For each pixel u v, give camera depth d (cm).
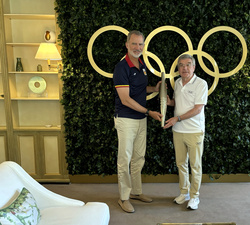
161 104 274
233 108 317
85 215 183
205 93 256
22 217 156
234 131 321
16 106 350
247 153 328
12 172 192
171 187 325
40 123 357
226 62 306
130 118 262
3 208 154
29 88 336
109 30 305
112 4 297
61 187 332
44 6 336
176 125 271
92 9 300
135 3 296
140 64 265
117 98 269
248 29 301
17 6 336
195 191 271
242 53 303
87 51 303
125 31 297
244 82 311
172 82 302
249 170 331
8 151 343
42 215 186
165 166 333
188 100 261
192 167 268
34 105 356
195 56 309
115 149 329
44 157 342
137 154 282
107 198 301
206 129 322
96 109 323
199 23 299
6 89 329
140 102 269
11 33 337
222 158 331
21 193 175
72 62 313
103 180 342
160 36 305
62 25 304
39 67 336
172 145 326
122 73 250
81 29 304
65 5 299
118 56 309
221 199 292
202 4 295
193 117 259
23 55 344
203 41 295
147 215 262
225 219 252
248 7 295
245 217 255
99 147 330
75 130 329
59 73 320
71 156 335
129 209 267
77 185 338
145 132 280
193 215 260
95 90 317
